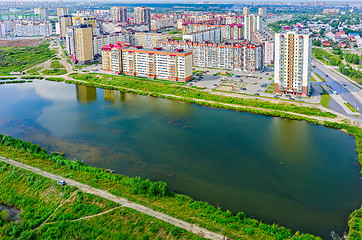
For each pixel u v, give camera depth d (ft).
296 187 539.70
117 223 431.43
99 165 610.65
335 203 495.82
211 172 586.04
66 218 447.01
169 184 545.03
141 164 614.75
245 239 394.73
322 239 415.85
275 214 467.52
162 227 415.64
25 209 474.08
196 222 424.87
